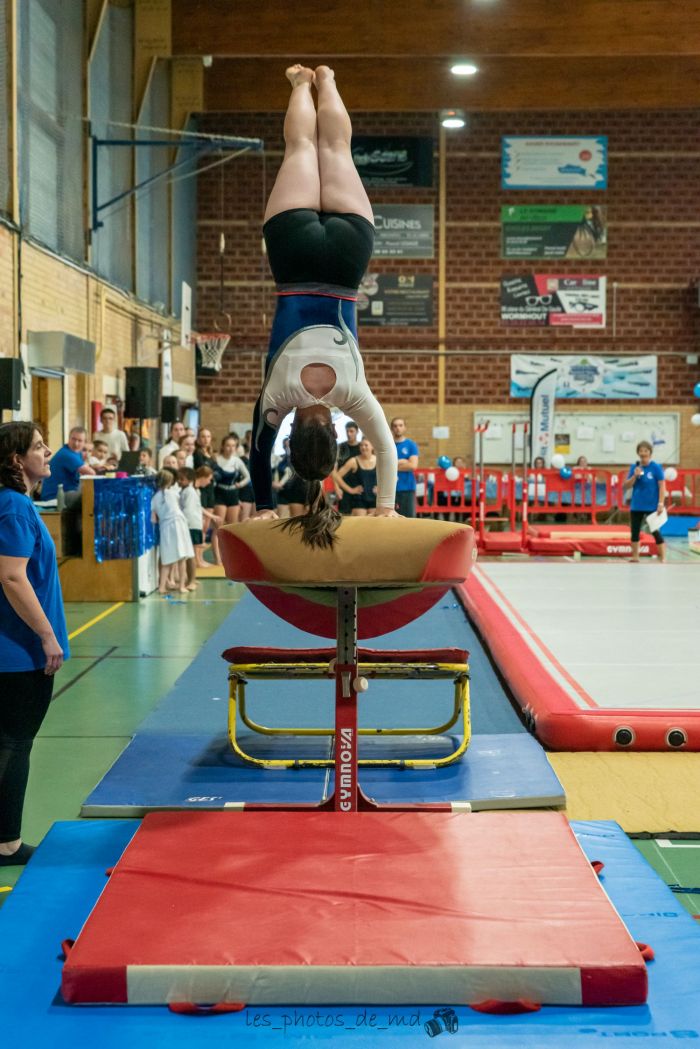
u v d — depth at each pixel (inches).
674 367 781.9
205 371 780.0
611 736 180.5
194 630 315.6
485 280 780.6
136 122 605.0
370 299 782.5
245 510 533.6
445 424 787.4
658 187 773.9
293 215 141.2
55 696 234.1
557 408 784.3
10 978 100.3
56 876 123.4
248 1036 90.9
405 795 152.2
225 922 101.8
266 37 584.4
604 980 94.7
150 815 132.0
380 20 580.4
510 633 258.1
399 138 770.8
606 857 129.3
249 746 179.6
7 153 402.0
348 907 104.7
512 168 773.3
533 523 768.3
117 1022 93.0
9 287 404.8
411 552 124.0
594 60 706.8
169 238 692.1
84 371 462.3
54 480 382.0
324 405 128.8
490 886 109.7
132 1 585.9
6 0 393.4
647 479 469.7
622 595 332.8
